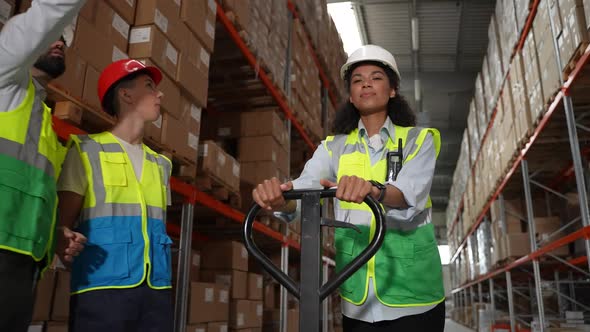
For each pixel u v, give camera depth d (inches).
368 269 68.9
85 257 76.6
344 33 483.8
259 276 203.3
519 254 294.8
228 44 184.4
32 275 64.6
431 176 70.1
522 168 260.4
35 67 72.1
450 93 612.1
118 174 82.3
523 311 418.3
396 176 70.9
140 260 79.2
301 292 53.3
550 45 192.2
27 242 61.6
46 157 67.6
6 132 62.5
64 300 101.9
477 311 454.9
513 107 266.5
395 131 76.0
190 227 143.3
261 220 207.0
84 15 101.0
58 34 64.2
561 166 282.5
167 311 82.3
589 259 174.7
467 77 541.3
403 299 67.3
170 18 128.1
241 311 179.9
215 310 157.3
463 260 645.9
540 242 270.2
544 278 393.7
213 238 230.5
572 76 173.9
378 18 462.0
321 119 309.3
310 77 269.1
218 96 215.5
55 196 69.2
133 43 119.0
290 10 239.9
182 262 140.0
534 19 213.2
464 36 487.2
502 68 291.6
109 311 74.3
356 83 79.0
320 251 55.2
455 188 680.4
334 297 329.4
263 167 198.2
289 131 230.5
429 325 68.2
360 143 77.7
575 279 367.2
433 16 455.8
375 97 77.5
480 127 390.9
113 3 111.2
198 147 149.5
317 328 51.8
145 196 85.3
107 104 91.0
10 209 60.2
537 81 211.9
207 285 153.9
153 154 93.8
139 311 77.4
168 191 95.7
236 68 195.3
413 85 550.0
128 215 81.0
